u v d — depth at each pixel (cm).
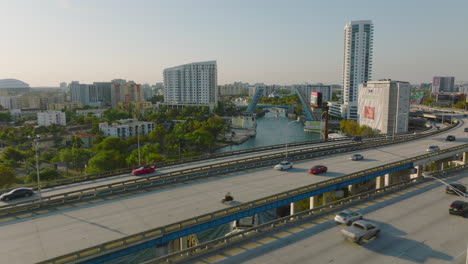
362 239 3703
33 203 4547
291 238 3797
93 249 3189
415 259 3303
